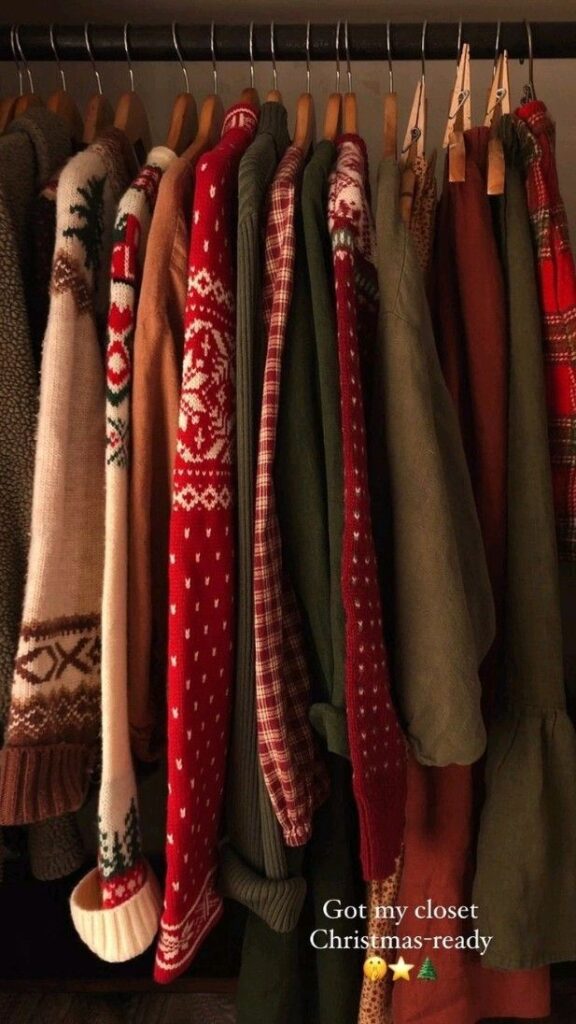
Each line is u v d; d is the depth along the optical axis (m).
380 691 0.52
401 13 0.86
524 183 0.62
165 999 0.93
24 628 0.54
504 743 0.64
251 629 0.56
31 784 0.54
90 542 0.57
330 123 0.68
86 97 0.93
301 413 0.54
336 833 0.65
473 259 0.61
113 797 0.56
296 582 0.56
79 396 0.55
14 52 0.73
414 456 0.52
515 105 0.92
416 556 0.52
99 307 0.59
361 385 0.54
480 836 0.65
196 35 0.72
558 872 0.64
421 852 0.66
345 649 0.51
